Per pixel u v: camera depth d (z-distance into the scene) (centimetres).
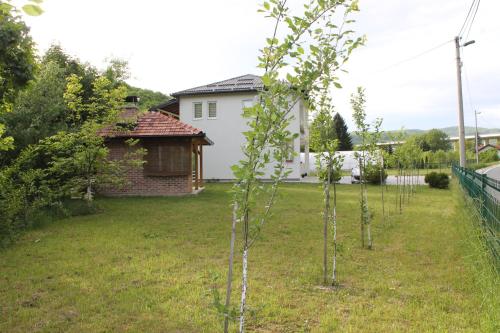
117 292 475
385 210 1135
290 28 275
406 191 1688
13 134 1019
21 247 690
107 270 559
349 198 1420
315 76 283
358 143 803
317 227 868
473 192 840
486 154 6231
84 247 688
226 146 2169
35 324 392
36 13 154
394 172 3628
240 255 644
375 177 1953
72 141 1005
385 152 1523
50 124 1144
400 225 900
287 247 694
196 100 2211
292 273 549
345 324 385
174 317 405
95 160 1069
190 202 1241
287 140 269
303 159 2678
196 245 708
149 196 1409
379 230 841
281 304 438
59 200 1140
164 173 1423
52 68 1242
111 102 1062
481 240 552
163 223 909
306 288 490
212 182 2144
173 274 542
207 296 454
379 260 611
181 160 1421
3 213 753
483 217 602
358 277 531
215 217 982
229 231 824
